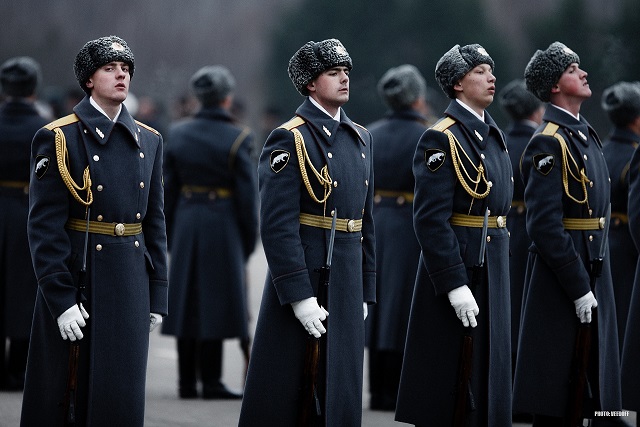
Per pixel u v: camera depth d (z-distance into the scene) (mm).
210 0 102812
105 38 14531
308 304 14445
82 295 14125
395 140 20828
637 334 17859
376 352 20438
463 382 15109
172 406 19984
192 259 21266
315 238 14734
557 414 16359
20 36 94062
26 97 20688
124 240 14461
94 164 14297
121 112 14625
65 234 14227
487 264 15422
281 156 14656
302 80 14977
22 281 20625
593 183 16438
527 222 16406
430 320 15508
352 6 76500
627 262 19453
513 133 20703
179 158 21359
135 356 14453
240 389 21375
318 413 14539
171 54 100562
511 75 75875
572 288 16109
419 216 15305
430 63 75375
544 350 16438
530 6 84625
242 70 100812
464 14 75812
